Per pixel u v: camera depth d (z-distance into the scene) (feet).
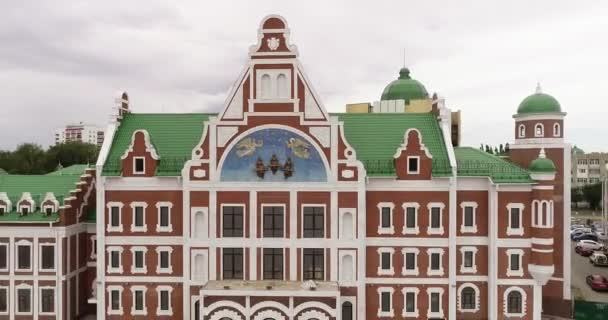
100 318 145.18
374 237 144.25
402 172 143.74
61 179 166.91
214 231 140.05
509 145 171.42
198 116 160.15
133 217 145.48
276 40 139.13
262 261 140.46
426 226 143.64
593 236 310.45
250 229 140.15
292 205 139.64
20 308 148.87
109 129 153.17
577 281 214.90
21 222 147.13
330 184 138.82
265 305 129.90
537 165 141.79
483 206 146.72
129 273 145.69
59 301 147.33
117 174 144.77
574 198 469.16
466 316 146.51
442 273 143.84
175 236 145.38
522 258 144.15
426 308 144.05
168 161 146.72
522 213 144.25
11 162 409.28
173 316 145.18
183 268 141.49
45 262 148.25
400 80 233.55
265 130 139.85
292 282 138.21
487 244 146.30
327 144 139.23
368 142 152.25
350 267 140.46
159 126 157.48
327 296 129.18
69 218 151.02
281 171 140.05
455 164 142.00
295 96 138.82
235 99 140.15
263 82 139.95
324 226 139.54
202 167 140.67
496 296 143.54
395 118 159.74
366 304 144.46
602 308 154.20
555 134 164.76
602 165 527.40
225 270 141.38
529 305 143.54
